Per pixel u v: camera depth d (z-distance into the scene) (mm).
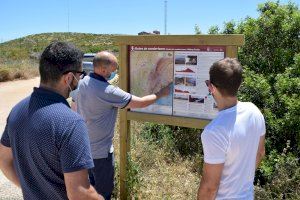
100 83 3689
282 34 6047
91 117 3707
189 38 3816
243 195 2350
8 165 2270
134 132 6883
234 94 2322
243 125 2285
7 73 21812
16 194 5141
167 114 4105
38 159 1912
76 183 1865
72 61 2014
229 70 2271
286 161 4812
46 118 1890
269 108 5480
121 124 4355
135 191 4434
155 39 4012
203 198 2336
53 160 1890
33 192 1997
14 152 2043
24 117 1966
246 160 2326
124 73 4262
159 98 4129
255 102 5613
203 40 3748
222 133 2240
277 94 5477
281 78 5422
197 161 5816
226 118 2283
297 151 5152
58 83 2010
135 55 4211
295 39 6020
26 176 2004
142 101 3818
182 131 6699
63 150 1857
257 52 6238
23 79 22516
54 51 1986
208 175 2277
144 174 5316
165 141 6449
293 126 5156
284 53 5938
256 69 6145
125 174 4434
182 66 3951
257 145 2395
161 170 5422
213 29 7105
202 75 3855
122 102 3709
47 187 1947
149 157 5820
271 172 4781
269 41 6129
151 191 4699
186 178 5305
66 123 1884
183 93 3988
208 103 3869
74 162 1857
